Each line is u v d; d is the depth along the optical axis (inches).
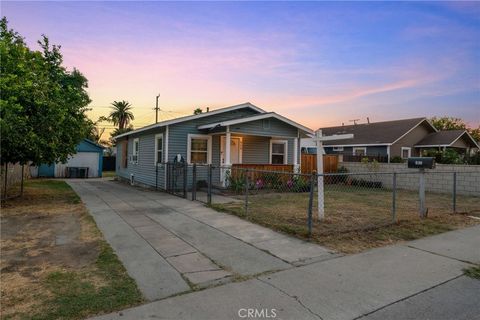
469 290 133.9
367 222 257.9
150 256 172.2
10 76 303.4
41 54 386.9
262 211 302.0
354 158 861.8
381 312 113.2
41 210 315.6
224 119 530.6
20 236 215.2
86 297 120.5
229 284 135.1
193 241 202.5
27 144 319.9
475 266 163.6
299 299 121.7
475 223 272.2
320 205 263.3
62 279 138.8
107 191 495.8
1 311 109.6
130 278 140.5
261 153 591.2
